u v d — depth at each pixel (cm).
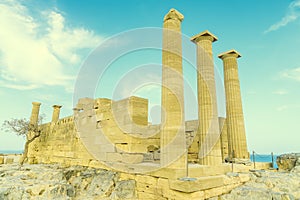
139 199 895
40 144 2247
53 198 873
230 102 1443
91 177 1110
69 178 1146
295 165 1262
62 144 1798
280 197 788
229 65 1508
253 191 834
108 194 945
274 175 1057
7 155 3117
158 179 830
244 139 1373
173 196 742
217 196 812
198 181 732
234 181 936
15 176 1180
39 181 1045
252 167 1277
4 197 845
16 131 2089
